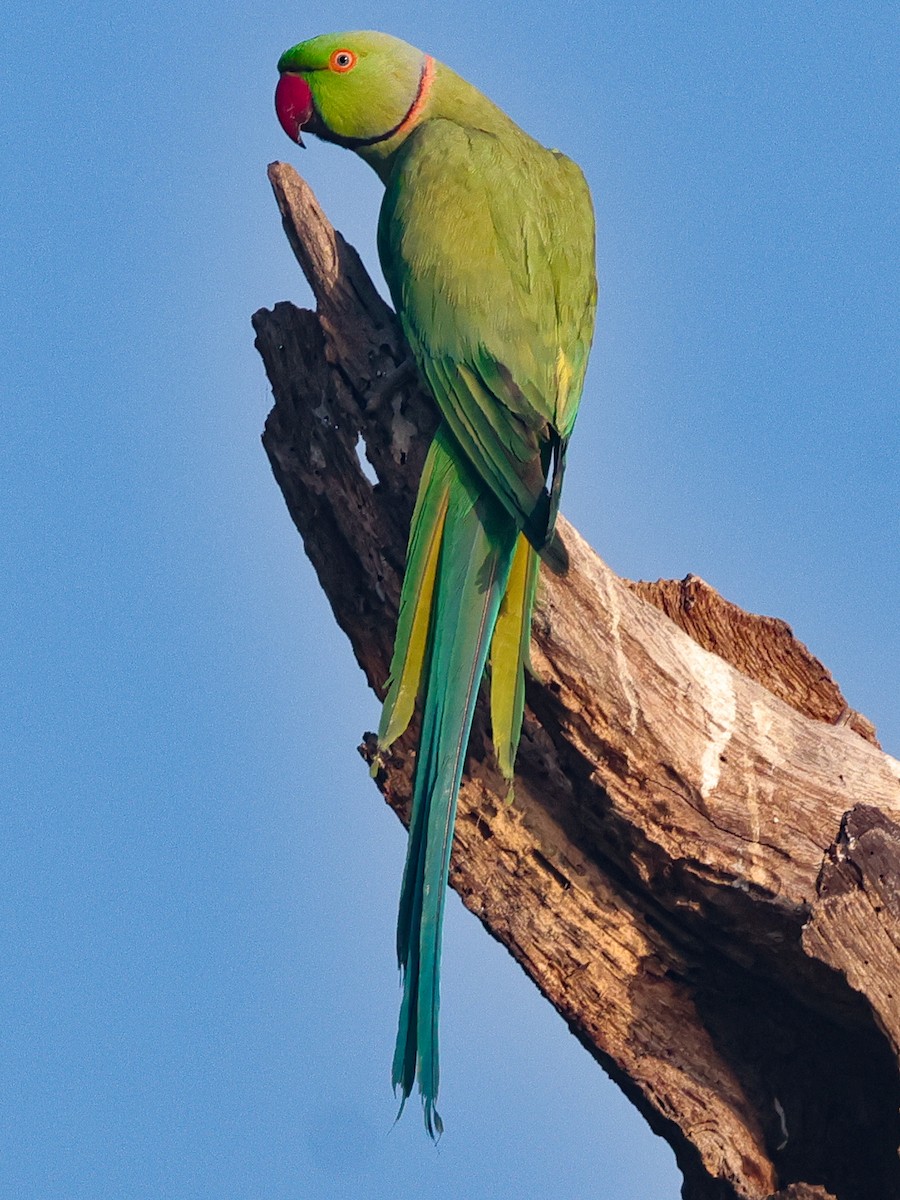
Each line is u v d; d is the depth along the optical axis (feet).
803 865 28.32
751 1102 29.60
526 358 29.43
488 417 28.60
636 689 27.81
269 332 28.84
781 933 28.40
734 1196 28.99
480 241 29.99
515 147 32.42
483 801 29.55
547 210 31.45
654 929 29.86
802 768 28.94
